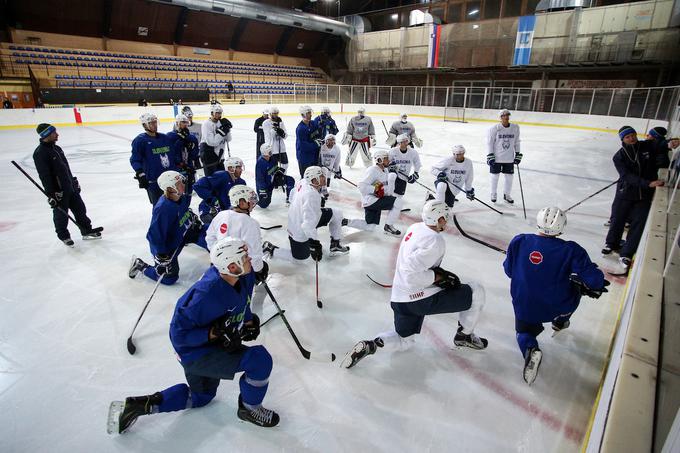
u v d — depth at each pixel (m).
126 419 2.03
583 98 18.33
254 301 3.07
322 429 2.16
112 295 3.48
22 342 2.85
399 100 23.75
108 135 13.02
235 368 1.98
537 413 2.27
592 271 2.21
